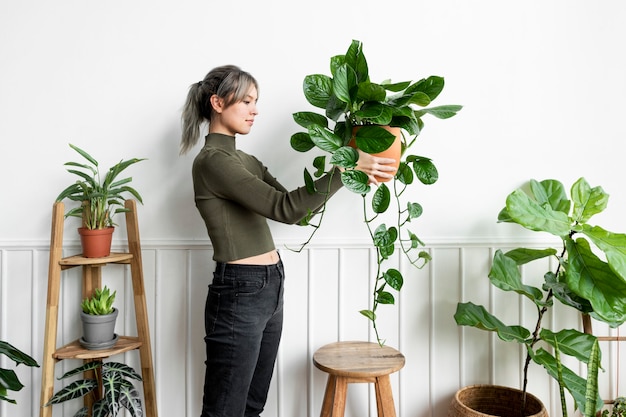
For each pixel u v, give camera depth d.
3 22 1.74
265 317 1.41
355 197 1.79
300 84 1.77
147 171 1.76
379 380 1.45
